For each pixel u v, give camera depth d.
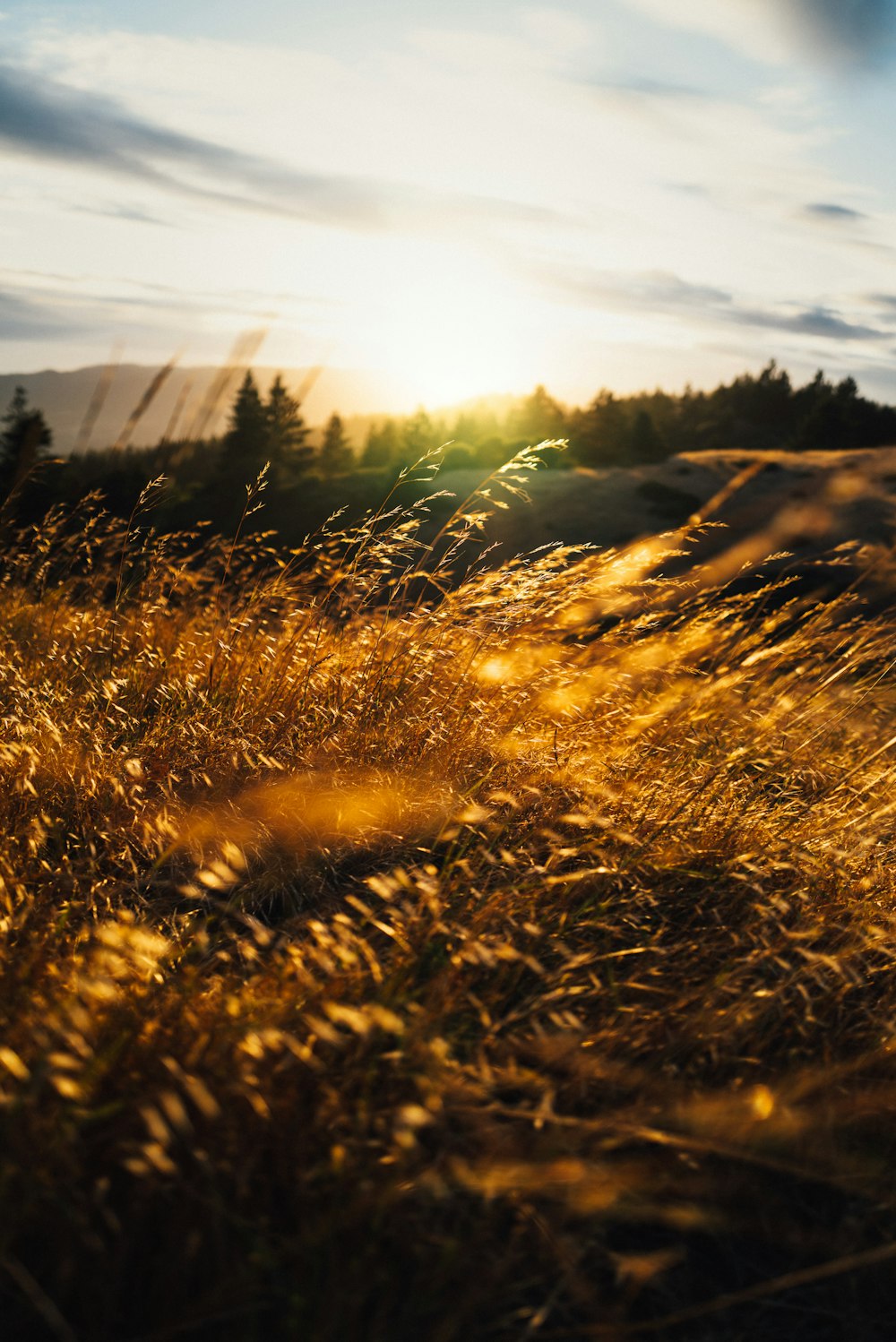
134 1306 1.42
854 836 3.07
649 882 2.66
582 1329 1.42
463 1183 1.60
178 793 2.95
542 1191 1.66
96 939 2.16
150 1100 1.55
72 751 2.87
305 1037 1.85
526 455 3.51
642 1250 1.75
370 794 2.92
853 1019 2.37
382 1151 1.67
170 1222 1.47
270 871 2.63
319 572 3.84
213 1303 1.37
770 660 3.87
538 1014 2.09
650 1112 1.87
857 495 40.53
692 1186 1.77
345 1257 1.51
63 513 4.41
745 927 2.43
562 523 49.62
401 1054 1.72
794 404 138.50
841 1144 1.97
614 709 3.61
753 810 3.08
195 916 2.48
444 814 2.86
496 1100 1.90
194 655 3.79
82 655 3.76
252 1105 1.62
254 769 2.94
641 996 2.24
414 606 3.66
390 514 3.70
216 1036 1.73
